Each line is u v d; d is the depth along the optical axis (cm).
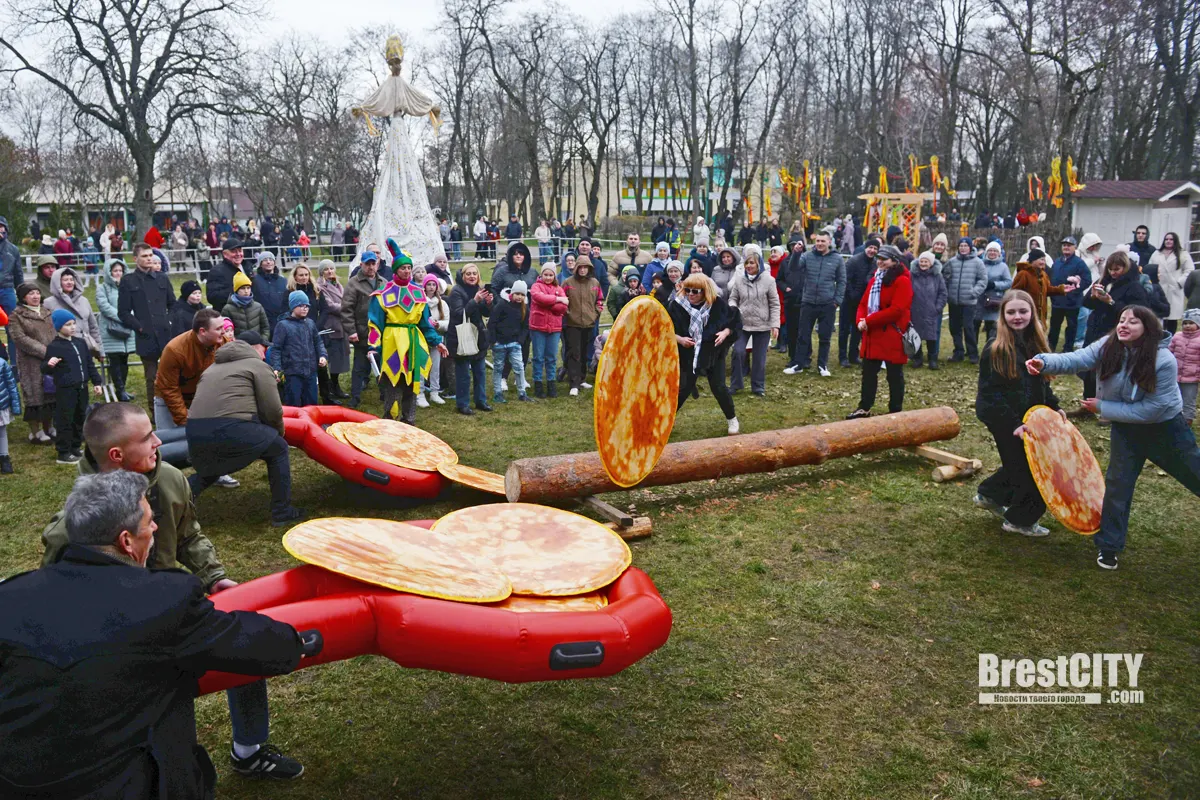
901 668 470
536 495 656
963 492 753
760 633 507
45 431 930
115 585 243
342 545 366
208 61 3919
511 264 1167
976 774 382
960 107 5166
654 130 6656
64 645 230
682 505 721
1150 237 3053
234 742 373
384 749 399
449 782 375
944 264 1409
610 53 6119
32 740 226
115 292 1042
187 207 6328
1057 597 552
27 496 739
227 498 736
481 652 340
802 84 6131
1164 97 4300
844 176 5869
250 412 642
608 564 425
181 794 248
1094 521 600
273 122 4647
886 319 919
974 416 1025
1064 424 616
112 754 232
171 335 1020
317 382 988
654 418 495
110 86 3803
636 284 1155
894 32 5344
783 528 670
